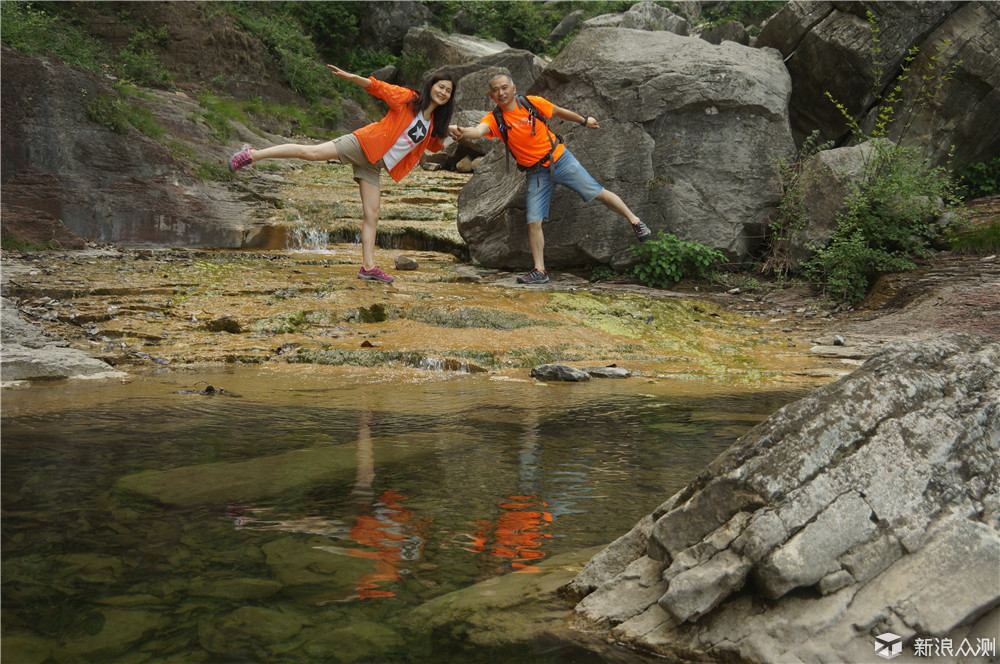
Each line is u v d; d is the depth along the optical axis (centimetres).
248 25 2156
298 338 636
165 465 307
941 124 1057
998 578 174
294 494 276
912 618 169
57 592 191
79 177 1110
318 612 184
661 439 373
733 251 988
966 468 195
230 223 1171
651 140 989
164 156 1261
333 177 1598
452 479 300
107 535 231
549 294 836
